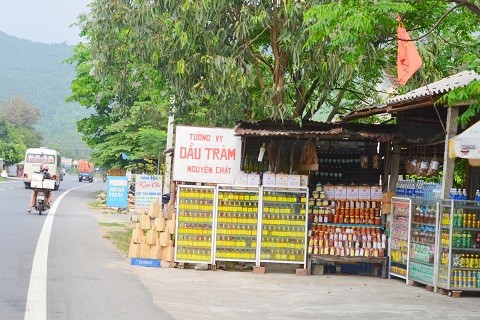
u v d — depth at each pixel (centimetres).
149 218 1711
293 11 1808
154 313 1063
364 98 2355
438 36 2119
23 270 1423
